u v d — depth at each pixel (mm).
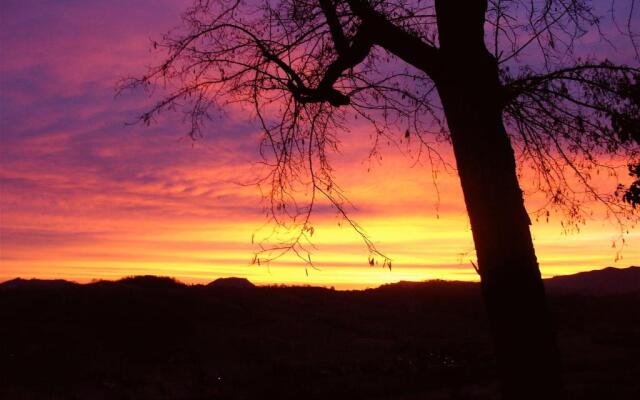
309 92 6805
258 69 7062
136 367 24797
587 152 6734
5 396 20531
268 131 7195
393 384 19375
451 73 5602
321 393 19125
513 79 6484
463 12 5602
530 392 4996
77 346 26516
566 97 6270
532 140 6848
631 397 13641
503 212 5250
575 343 29953
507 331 5109
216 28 7035
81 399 20219
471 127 5430
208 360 26797
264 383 21688
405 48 5988
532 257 5234
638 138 6246
